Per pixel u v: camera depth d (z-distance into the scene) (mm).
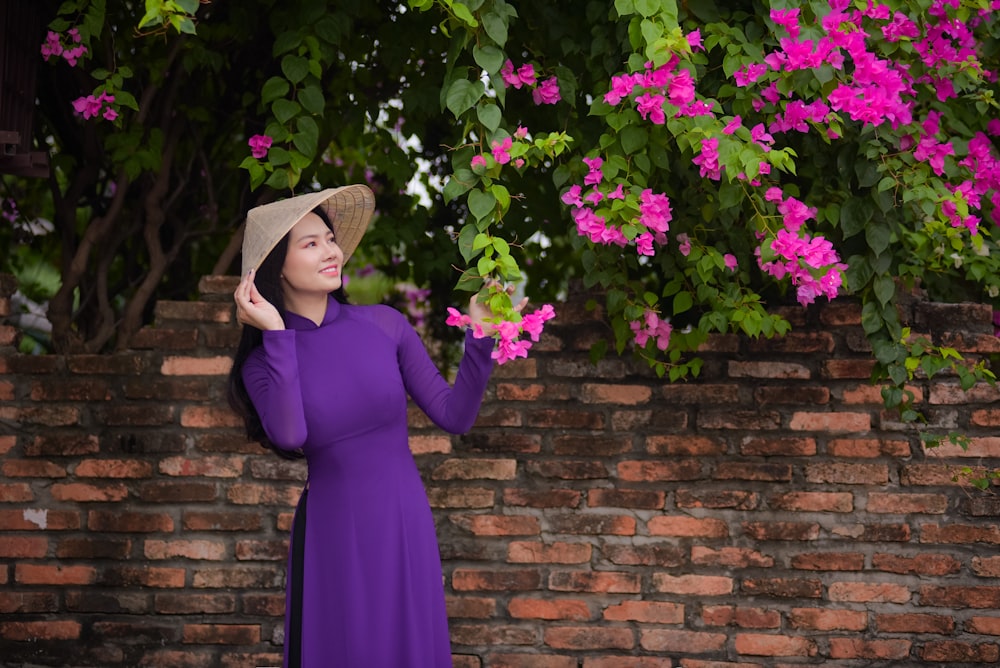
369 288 6309
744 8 3445
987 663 3795
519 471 3932
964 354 3834
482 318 2695
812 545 3859
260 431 2873
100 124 4387
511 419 3932
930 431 3850
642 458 3912
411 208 4617
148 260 4797
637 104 3012
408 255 4586
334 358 2682
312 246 2701
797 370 3893
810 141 3422
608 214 3049
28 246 5352
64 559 3936
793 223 3182
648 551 3891
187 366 3955
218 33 4070
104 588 3934
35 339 5430
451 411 2742
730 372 3898
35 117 4352
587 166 3332
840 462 3865
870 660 3820
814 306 3906
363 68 4102
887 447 3852
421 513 2695
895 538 3836
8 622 3918
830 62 2932
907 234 3514
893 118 3033
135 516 3932
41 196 5043
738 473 3879
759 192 3248
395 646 2611
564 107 3570
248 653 3922
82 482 3939
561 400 3934
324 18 3434
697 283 3545
